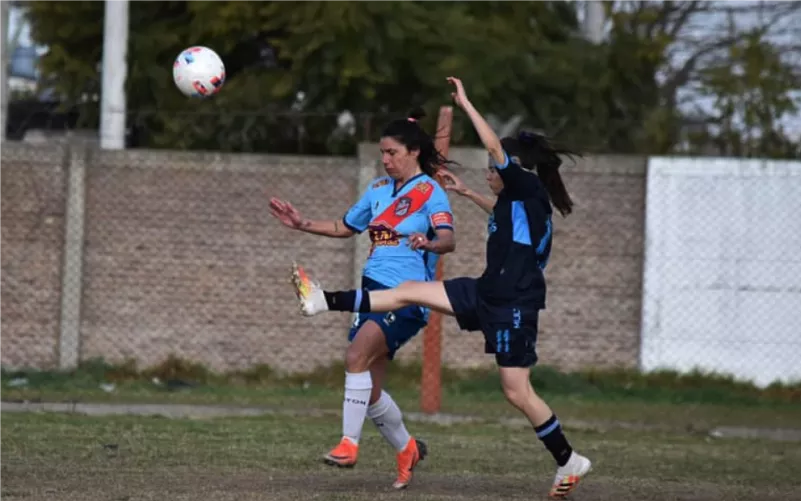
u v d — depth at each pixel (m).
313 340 52.28
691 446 39.09
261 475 28.41
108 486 25.81
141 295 52.53
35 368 52.38
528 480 29.20
